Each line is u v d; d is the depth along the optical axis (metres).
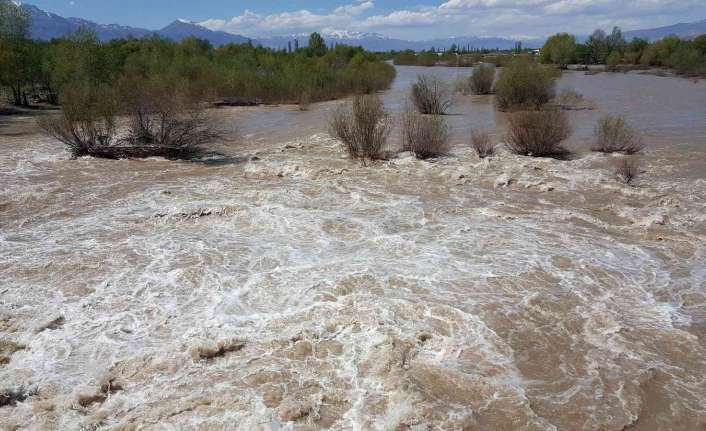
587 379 4.91
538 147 15.19
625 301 6.40
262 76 35.31
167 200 10.61
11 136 19.83
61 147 17.22
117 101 16.42
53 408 4.47
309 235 8.48
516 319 5.89
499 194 11.20
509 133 16.61
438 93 27.20
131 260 7.54
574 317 5.97
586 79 48.19
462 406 4.50
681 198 10.73
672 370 5.07
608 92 34.19
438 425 4.25
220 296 6.43
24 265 7.38
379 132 15.18
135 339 5.54
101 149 15.70
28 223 9.32
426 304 6.08
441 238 8.34
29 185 12.02
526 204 10.42
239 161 15.20
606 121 15.77
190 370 4.99
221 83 33.41
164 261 7.50
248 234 8.64
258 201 10.40
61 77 29.64
